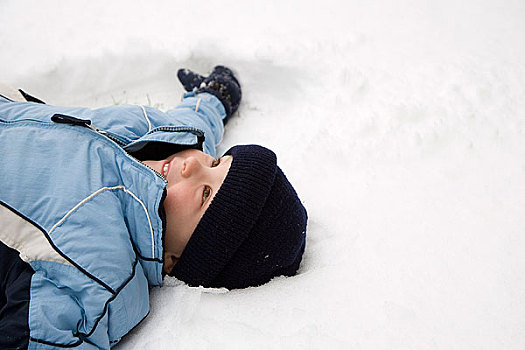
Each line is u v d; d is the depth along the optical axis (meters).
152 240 1.42
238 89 2.33
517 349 1.28
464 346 1.29
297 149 2.07
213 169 1.50
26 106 1.57
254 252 1.47
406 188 1.83
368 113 2.08
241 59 2.42
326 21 2.60
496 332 1.32
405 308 1.37
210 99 2.18
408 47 2.39
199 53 2.48
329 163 1.99
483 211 1.69
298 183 1.93
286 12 2.69
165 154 1.63
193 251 1.45
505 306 1.38
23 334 1.17
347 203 1.81
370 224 1.71
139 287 1.38
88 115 1.64
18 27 2.62
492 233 1.61
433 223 1.67
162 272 1.53
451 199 1.76
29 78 2.33
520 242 1.56
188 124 1.96
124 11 2.76
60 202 1.32
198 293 1.46
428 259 1.54
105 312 1.27
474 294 1.42
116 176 1.46
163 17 2.71
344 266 1.55
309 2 2.77
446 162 1.91
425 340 1.30
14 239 1.28
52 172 1.37
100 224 1.33
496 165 1.86
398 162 1.94
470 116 1.99
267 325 1.37
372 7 2.69
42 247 1.27
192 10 2.75
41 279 1.23
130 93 2.46
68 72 2.39
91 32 2.60
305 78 2.34
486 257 1.53
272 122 2.29
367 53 2.38
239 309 1.43
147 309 1.42
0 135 1.42
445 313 1.37
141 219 1.42
